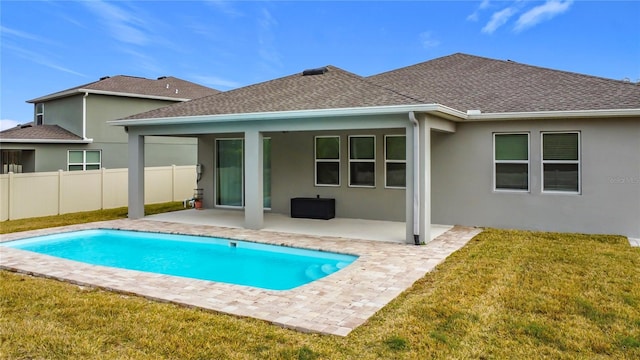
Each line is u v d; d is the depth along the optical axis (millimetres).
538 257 8438
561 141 11211
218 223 13375
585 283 6707
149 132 14086
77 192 16953
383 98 10641
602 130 10750
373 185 13617
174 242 11758
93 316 5492
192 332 4977
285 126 11555
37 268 7984
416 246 9656
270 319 5305
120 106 23406
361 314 5469
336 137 14188
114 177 18219
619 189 10672
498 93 13000
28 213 15438
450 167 12406
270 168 15547
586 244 9648
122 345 4703
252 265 9398
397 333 4898
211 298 6129
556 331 4934
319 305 5812
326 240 10461
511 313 5484
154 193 19656
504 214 11844
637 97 10891
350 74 14227
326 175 14414
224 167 17062
